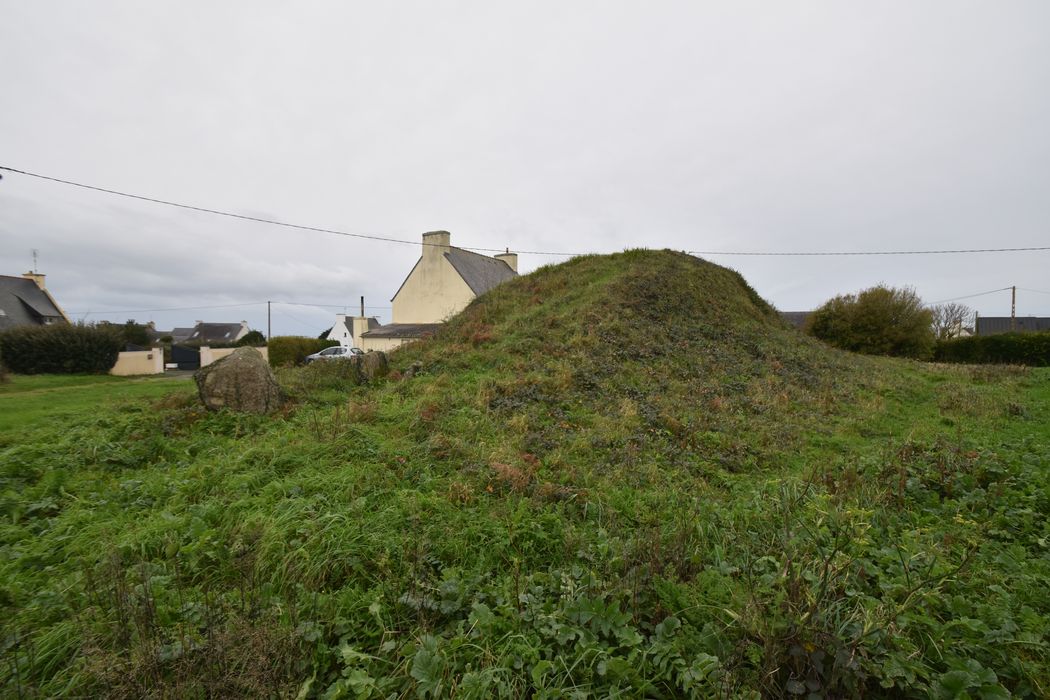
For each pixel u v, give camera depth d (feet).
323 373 27.68
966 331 142.10
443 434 18.31
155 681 6.79
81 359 69.36
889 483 14.93
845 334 69.15
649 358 30.37
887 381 34.32
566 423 20.54
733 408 24.66
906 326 65.77
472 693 6.55
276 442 17.57
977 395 30.17
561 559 10.81
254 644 7.22
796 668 6.69
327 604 8.70
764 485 15.38
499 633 8.06
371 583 9.62
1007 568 9.76
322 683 7.16
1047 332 61.98
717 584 8.95
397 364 30.83
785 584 7.98
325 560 9.87
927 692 6.38
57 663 7.45
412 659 7.36
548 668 7.00
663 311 39.14
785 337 43.93
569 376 25.40
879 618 7.23
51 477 14.96
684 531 11.30
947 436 20.95
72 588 9.13
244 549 10.43
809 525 11.29
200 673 6.81
